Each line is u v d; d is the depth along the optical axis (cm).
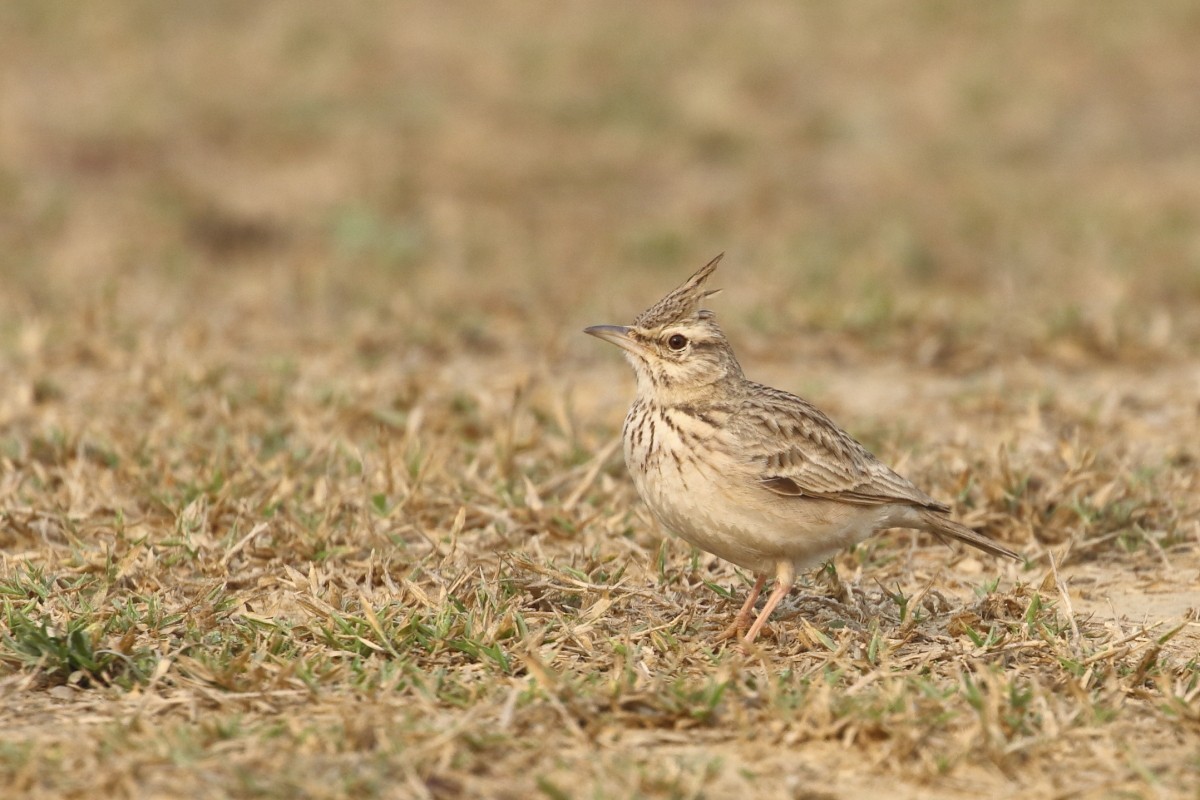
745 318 1939
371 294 2128
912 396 1633
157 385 1495
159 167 2908
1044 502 1232
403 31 3756
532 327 1944
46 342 1736
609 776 762
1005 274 2219
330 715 832
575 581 1014
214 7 3869
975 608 1026
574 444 1366
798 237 2566
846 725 815
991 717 807
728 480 955
